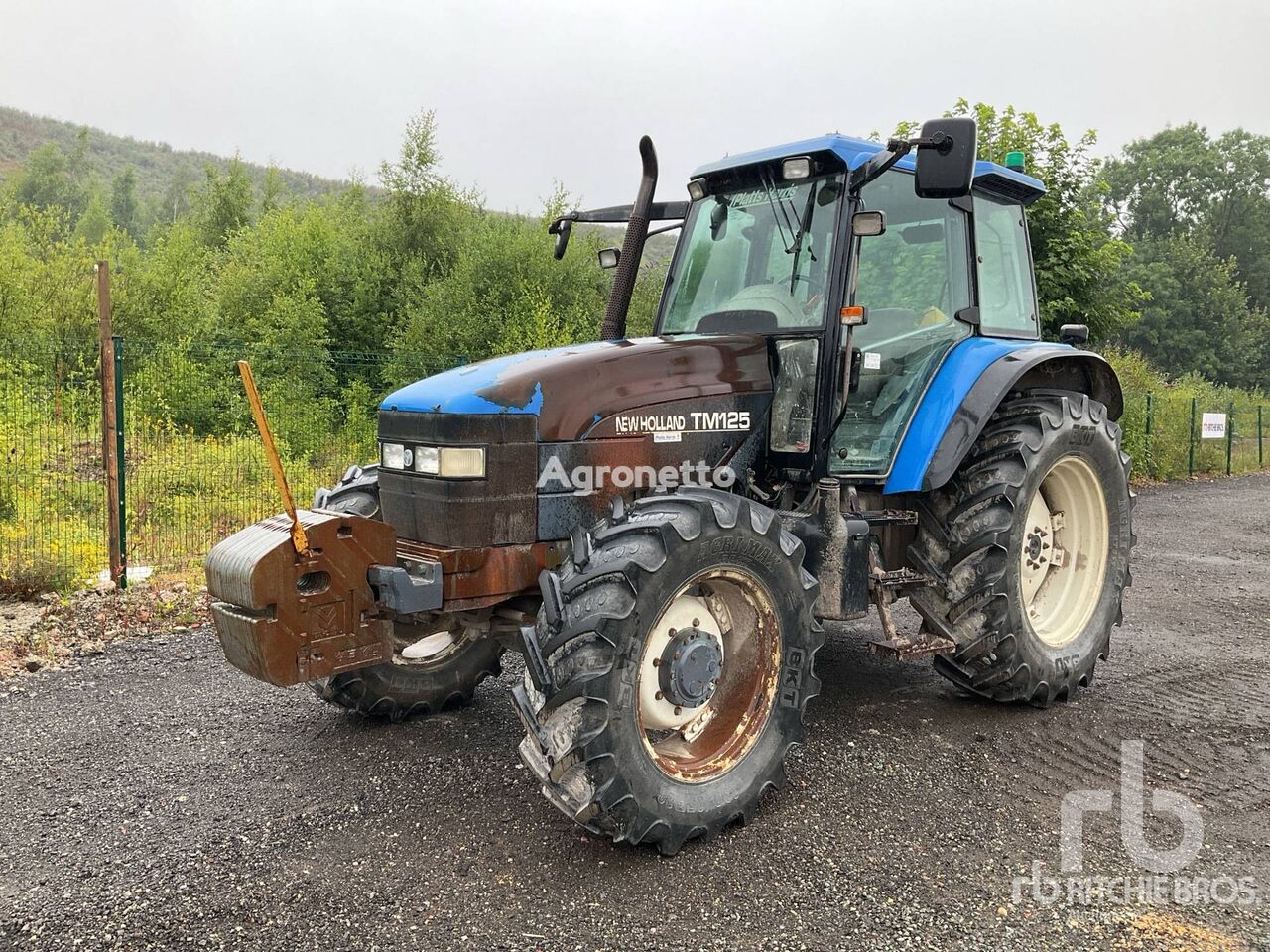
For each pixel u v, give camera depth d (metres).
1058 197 10.87
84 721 4.05
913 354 4.08
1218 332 43.28
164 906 2.60
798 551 3.28
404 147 19.41
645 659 2.98
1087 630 4.49
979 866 2.85
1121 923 2.53
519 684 2.96
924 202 4.17
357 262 18.23
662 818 2.87
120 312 15.21
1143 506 12.30
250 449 8.75
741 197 4.09
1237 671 4.85
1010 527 3.91
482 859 2.89
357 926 2.51
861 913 2.59
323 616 2.95
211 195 30.05
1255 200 54.50
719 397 3.63
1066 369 4.85
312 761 3.66
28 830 3.06
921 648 3.81
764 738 3.21
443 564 3.13
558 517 3.31
